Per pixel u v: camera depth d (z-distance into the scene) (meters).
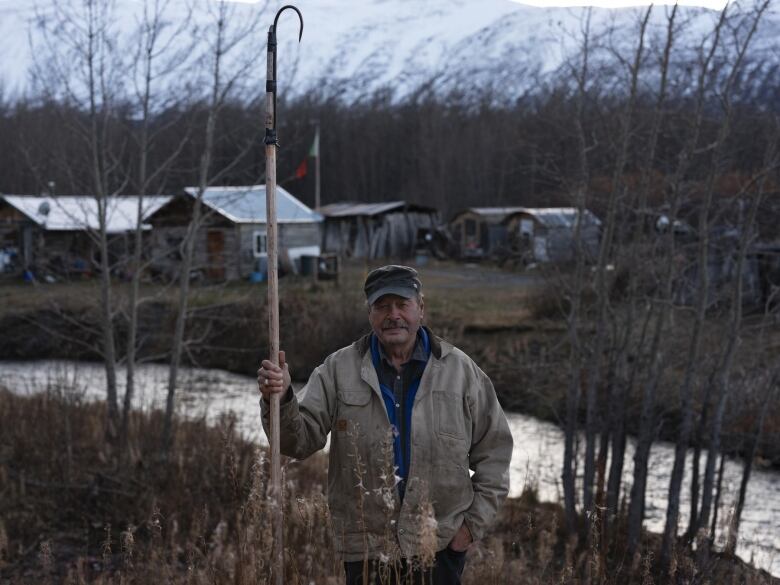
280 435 3.05
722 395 7.43
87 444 9.44
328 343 20.67
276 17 3.11
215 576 4.25
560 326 19.03
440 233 44.50
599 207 8.66
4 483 7.95
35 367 19.95
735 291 7.38
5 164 30.45
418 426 3.11
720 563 6.58
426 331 3.28
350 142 73.81
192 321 20.09
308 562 3.84
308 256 32.03
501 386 16.33
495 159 59.78
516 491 10.02
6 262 29.64
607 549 6.74
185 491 7.49
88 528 7.20
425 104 78.31
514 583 5.20
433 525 2.77
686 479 10.96
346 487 3.16
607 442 8.12
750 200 7.59
